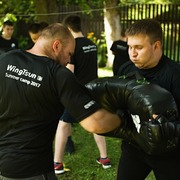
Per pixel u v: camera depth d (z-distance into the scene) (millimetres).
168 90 2043
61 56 1965
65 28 1967
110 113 1892
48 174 2008
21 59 1930
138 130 1979
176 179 2104
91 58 3871
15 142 1938
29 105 1884
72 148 4293
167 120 1848
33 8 7918
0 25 6742
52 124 1964
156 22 2051
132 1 12922
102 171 3816
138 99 1930
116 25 10055
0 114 1974
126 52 4758
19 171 1928
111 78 2160
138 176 2354
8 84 1910
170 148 1897
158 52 2045
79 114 1835
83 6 8391
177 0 10492
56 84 1845
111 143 4641
